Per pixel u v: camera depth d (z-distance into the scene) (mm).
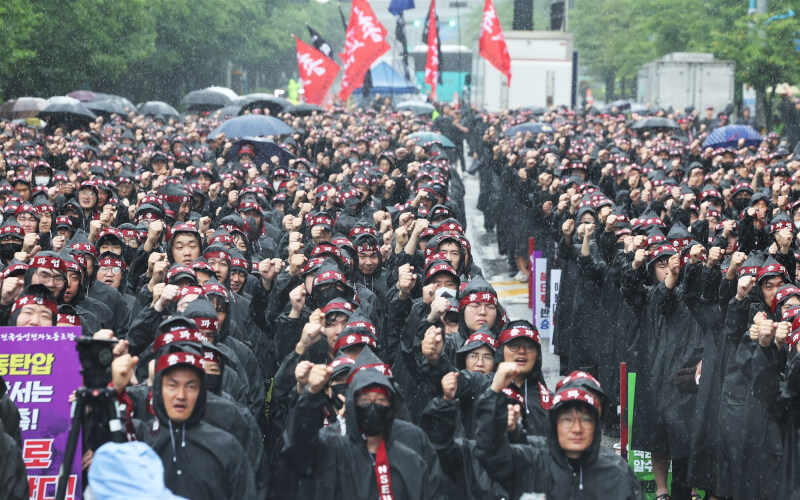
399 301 18453
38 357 14352
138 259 21875
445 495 13805
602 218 25844
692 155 46062
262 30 132625
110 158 42469
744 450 17859
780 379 16844
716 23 88938
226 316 17000
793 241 25422
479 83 83750
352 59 61969
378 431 12812
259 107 65938
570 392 12977
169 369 12633
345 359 14273
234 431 13562
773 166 34812
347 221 27219
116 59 84562
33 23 71875
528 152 36875
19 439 13883
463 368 16016
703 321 19406
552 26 84312
